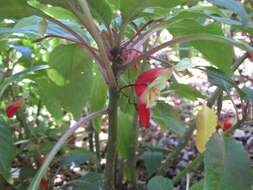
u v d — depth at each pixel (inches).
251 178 5.2
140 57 5.9
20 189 8.5
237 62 8.3
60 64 7.7
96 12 5.9
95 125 9.0
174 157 9.7
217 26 6.4
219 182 5.1
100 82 8.4
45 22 6.2
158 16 7.0
